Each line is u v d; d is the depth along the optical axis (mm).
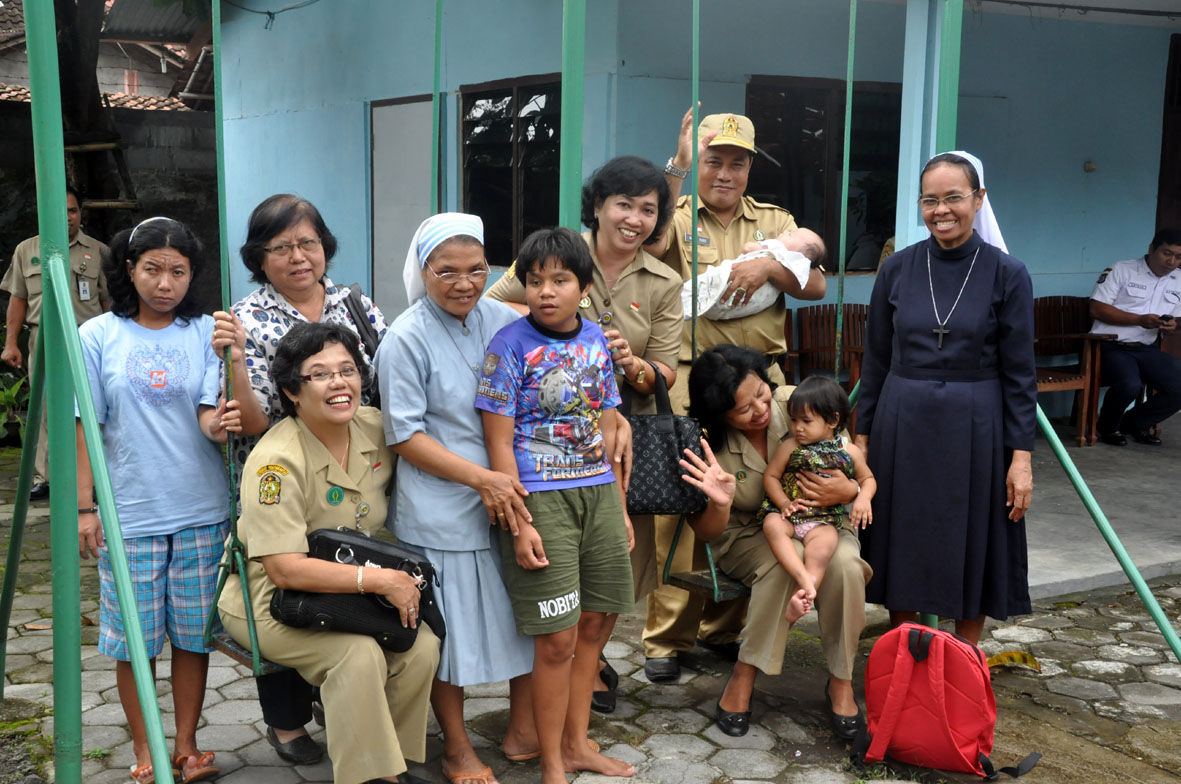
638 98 6086
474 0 7281
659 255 3434
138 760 2838
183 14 9961
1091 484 6223
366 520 2682
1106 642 4031
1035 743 3191
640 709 3354
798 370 6785
